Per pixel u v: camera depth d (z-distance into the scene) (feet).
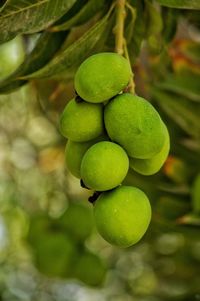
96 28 3.31
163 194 4.90
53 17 3.16
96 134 2.97
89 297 7.64
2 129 6.68
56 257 4.90
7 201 7.00
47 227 5.15
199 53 4.79
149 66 4.67
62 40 3.61
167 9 3.91
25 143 6.68
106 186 2.86
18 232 7.20
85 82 2.90
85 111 2.94
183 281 6.68
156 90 4.80
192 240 5.08
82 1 3.49
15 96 6.46
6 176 6.90
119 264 7.64
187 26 4.85
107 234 2.87
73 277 4.93
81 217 5.09
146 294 7.26
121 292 7.63
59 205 6.09
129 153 2.93
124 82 2.93
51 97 4.25
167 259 7.14
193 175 4.98
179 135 5.09
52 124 5.78
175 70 4.80
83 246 5.05
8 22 3.11
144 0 3.63
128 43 3.70
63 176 6.09
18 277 7.50
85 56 3.41
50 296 7.50
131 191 2.90
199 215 4.70
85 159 2.88
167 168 4.93
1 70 6.05
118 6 3.28
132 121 2.88
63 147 6.28
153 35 3.81
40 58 3.57
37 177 6.84
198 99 4.79
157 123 2.91
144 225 2.90
